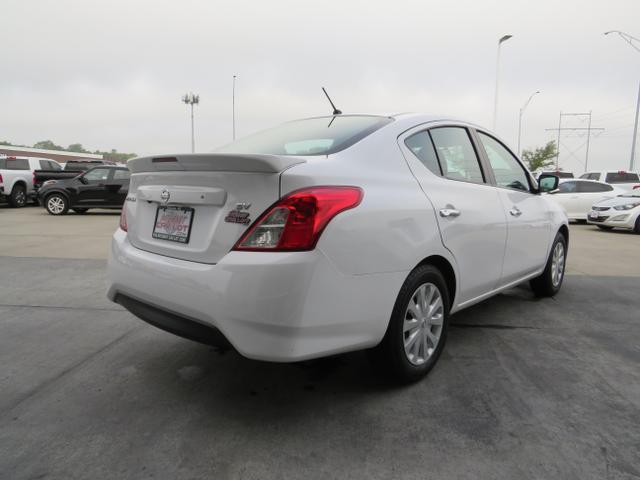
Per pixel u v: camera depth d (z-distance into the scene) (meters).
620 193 14.37
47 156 56.34
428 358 2.75
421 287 2.62
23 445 2.09
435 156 2.91
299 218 2.01
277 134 3.09
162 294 2.30
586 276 5.73
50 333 3.55
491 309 4.22
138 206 2.67
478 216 3.04
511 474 1.89
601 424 2.26
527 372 2.86
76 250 7.27
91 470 1.92
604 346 3.30
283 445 2.09
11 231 9.79
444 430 2.21
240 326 2.02
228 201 2.14
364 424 2.27
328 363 3.00
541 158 53.03
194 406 2.45
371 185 2.34
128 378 2.79
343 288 2.12
